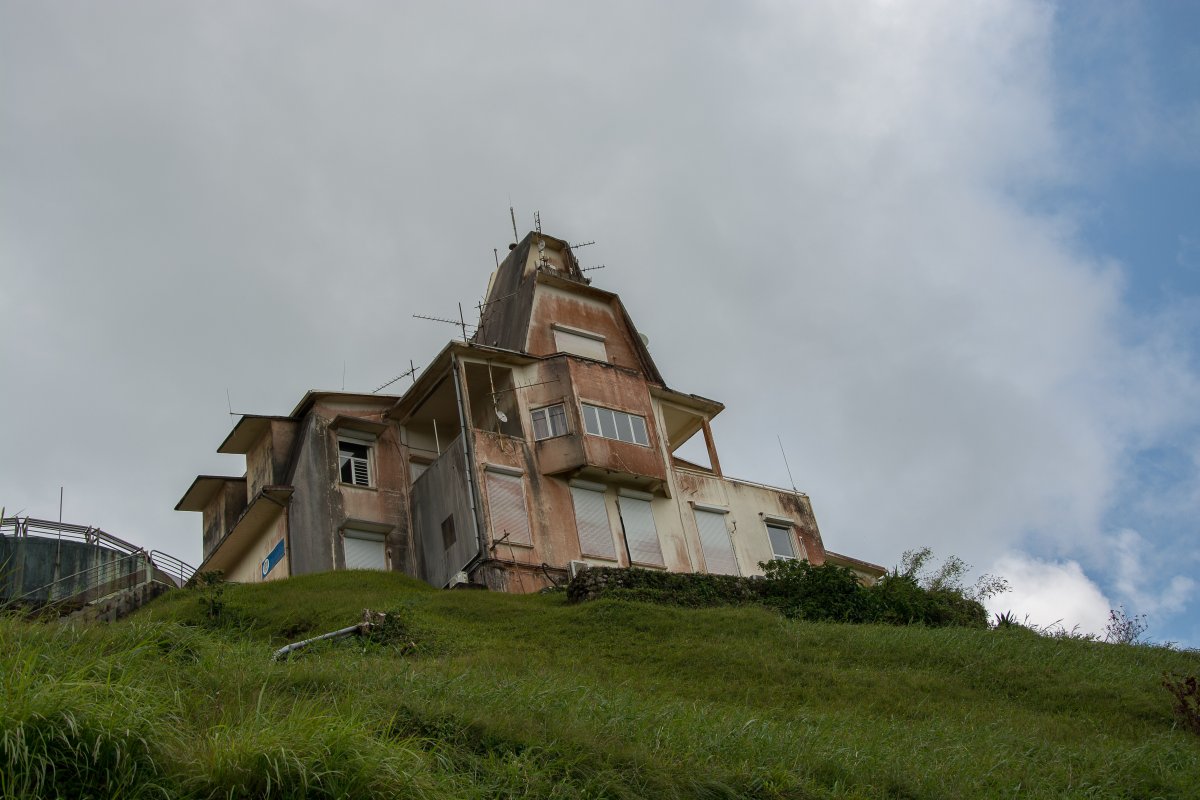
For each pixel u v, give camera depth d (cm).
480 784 1034
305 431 3291
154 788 862
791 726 1512
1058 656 2223
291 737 937
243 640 1681
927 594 2858
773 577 2830
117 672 1107
